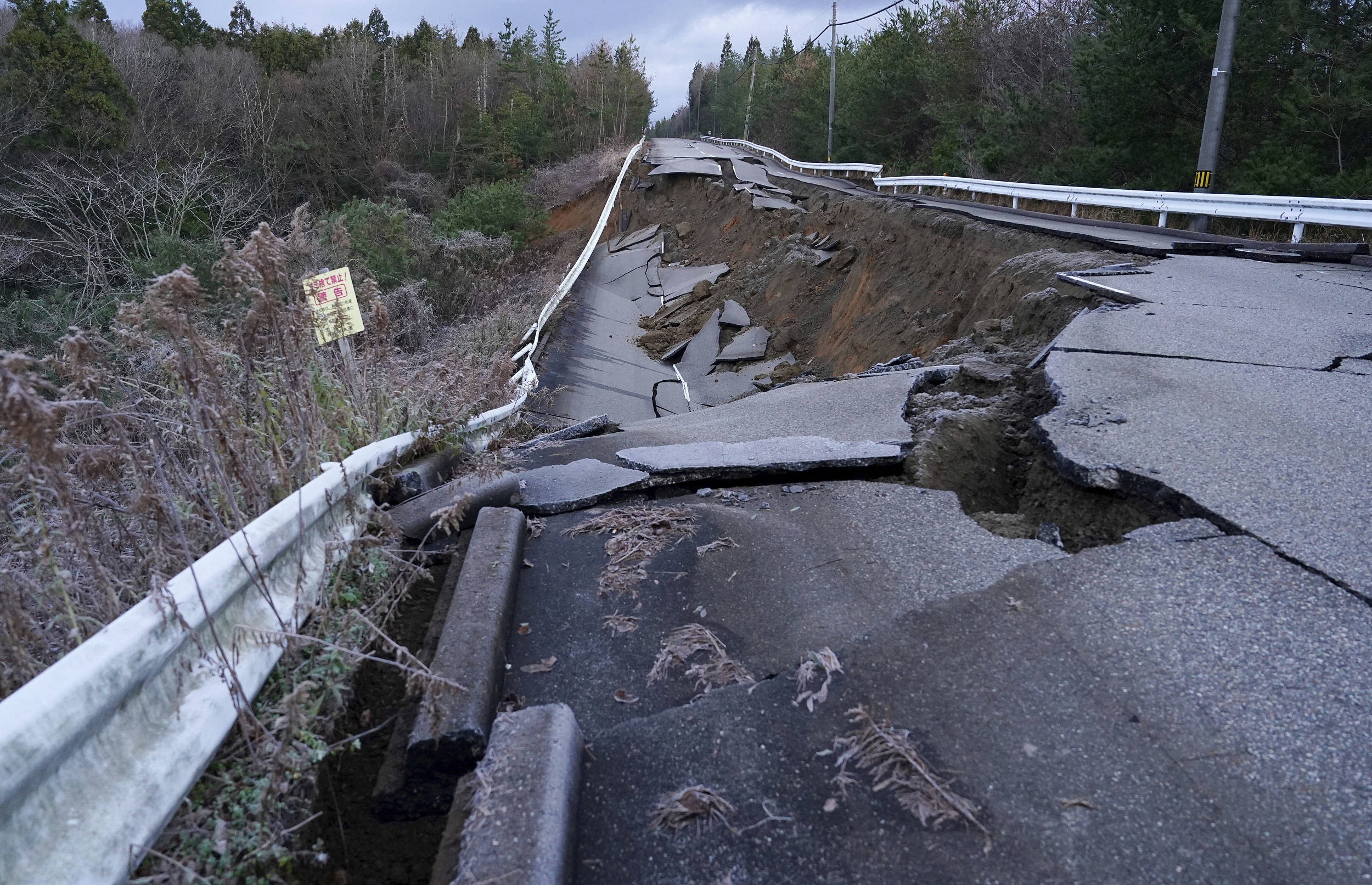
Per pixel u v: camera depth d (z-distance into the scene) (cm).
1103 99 1956
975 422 553
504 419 826
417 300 1761
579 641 343
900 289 1720
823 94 4741
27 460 263
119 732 214
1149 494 397
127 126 2897
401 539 436
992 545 381
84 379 323
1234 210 1299
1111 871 204
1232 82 1766
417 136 5350
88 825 192
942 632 305
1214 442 444
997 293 1148
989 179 2550
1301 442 440
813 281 2130
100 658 206
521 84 7044
